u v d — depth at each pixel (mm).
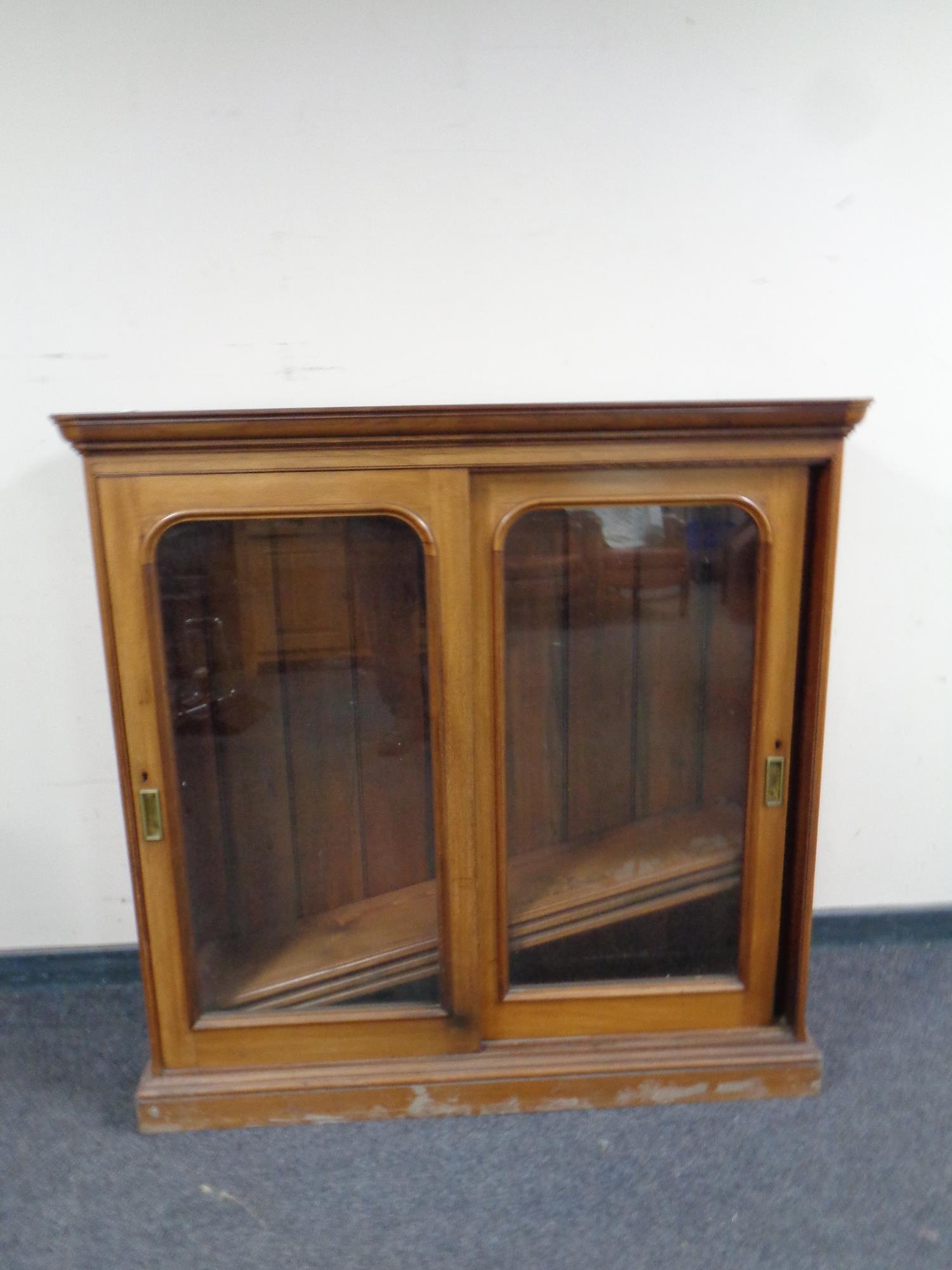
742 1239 1054
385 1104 1244
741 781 1244
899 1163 1162
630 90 1353
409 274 1392
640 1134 1216
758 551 1162
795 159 1392
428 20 1310
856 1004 1495
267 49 1307
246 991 1250
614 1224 1075
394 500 1096
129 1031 1468
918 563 1544
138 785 1146
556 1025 1278
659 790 1264
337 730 1203
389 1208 1103
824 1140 1199
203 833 1222
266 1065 1253
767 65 1358
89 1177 1159
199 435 1051
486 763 1185
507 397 1440
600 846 1272
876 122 1385
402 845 1235
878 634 1569
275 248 1370
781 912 1271
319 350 1408
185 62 1304
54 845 1567
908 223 1420
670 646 1215
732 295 1432
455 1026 1247
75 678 1505
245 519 1099
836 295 1440
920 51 1364
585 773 1249
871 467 1504
